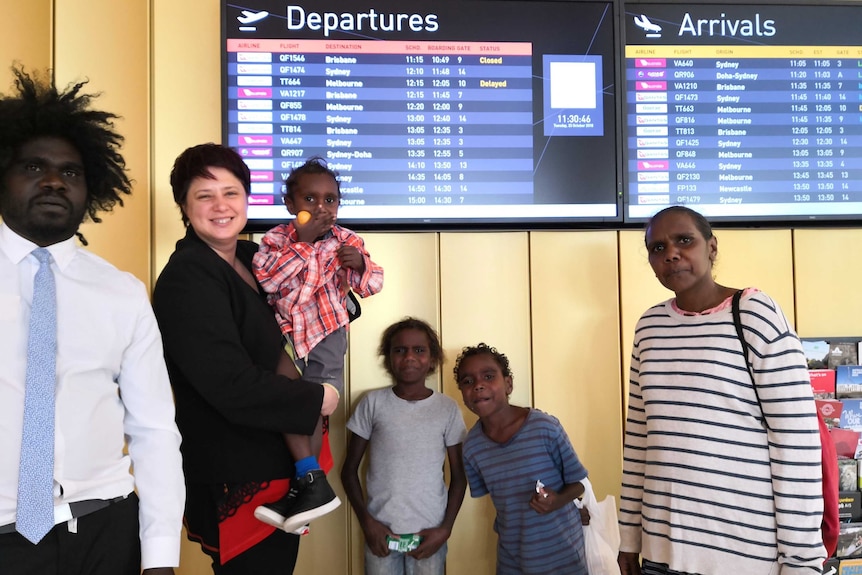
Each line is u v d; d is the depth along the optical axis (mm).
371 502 2309
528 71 2609
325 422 2012
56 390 1229
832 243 2697
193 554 2352
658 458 1685
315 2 2541
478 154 2590
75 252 1356
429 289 2555
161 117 2488
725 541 1572
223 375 1586
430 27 2584
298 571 2424
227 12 2498
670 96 2658
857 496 2502
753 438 1584
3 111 1268
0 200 1264
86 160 1367
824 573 2455
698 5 2662
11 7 2350
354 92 2559
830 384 2596
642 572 1769
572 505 2213
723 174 2664
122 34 2457
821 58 2666
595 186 2623
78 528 1239
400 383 2373
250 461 1656
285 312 1947
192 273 1645
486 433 2256
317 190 1976
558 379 2578
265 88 2520
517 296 2584
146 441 1386
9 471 1180
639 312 2619
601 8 2635
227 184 1727
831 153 2664
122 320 1354
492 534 2500
